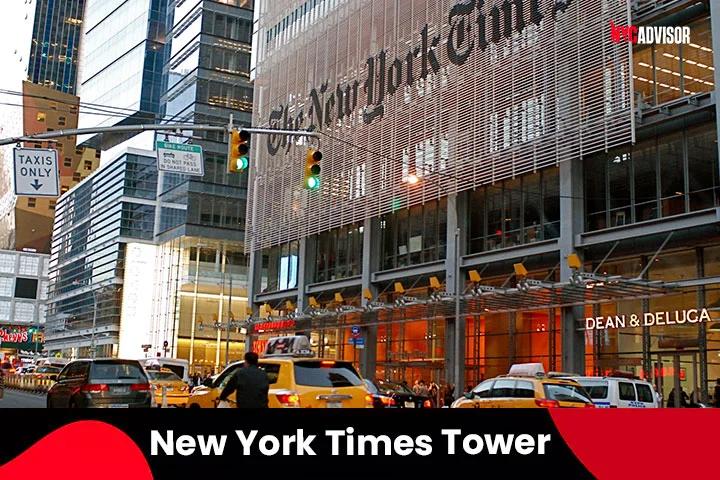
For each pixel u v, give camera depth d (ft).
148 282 295.28
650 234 95.76
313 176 67.46
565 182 106.11
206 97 283.79
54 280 401.49
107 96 401.29
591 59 98.53
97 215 333.83
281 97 175.32
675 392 92.38
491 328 120.67
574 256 95.40
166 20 357.61
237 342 277.03
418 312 129.29
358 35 148.15
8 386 176.76
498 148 111.75
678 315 92.53
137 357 288.10
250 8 298.76
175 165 65.57
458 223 125.59
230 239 275.80
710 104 88.22
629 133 95.04
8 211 587.27
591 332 103.14
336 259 161.48
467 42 120.06
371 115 141.90
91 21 444.55
